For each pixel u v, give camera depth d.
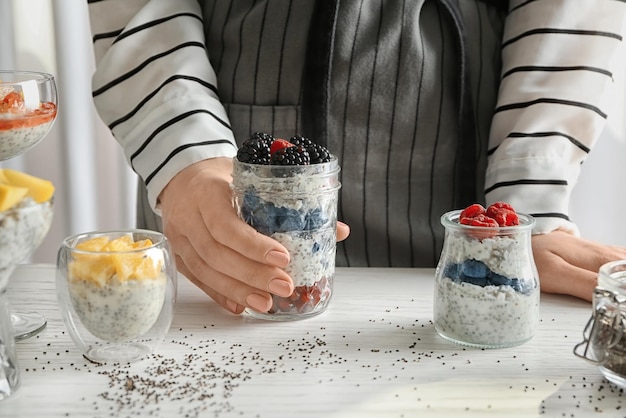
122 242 0.78
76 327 0.77
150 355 0.79
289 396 0.72
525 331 0.80
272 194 0.83
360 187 1.06
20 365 0.77
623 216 1.30
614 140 1.27
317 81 1.02
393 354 0.79
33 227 0.70
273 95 1.04
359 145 1.05
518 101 1.01
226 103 1.06
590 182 1.29
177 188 0.91
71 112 1.35
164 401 0.71
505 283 0.79
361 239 1.08
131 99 1.01
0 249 0.69
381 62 1.03
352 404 0.71
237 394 0.72
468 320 0.80
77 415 0.69
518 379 0.75
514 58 1.03
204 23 1.07
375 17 1.03
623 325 0.72
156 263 0.77
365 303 0.90
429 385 0.74
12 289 0.92
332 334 0.83
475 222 0.80
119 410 0.70
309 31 1.02
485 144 1.07
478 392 0.73
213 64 1.07
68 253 0.76
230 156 0.94
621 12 1.01
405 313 0.87
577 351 0.79
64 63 1.33
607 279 0.73
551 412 0.70
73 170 1.36
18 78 0.91
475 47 1.06
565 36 1.01
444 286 0.81
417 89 1.04
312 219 0.84
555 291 0.91
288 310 0.85
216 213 0.84
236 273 0.83
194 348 0.80
